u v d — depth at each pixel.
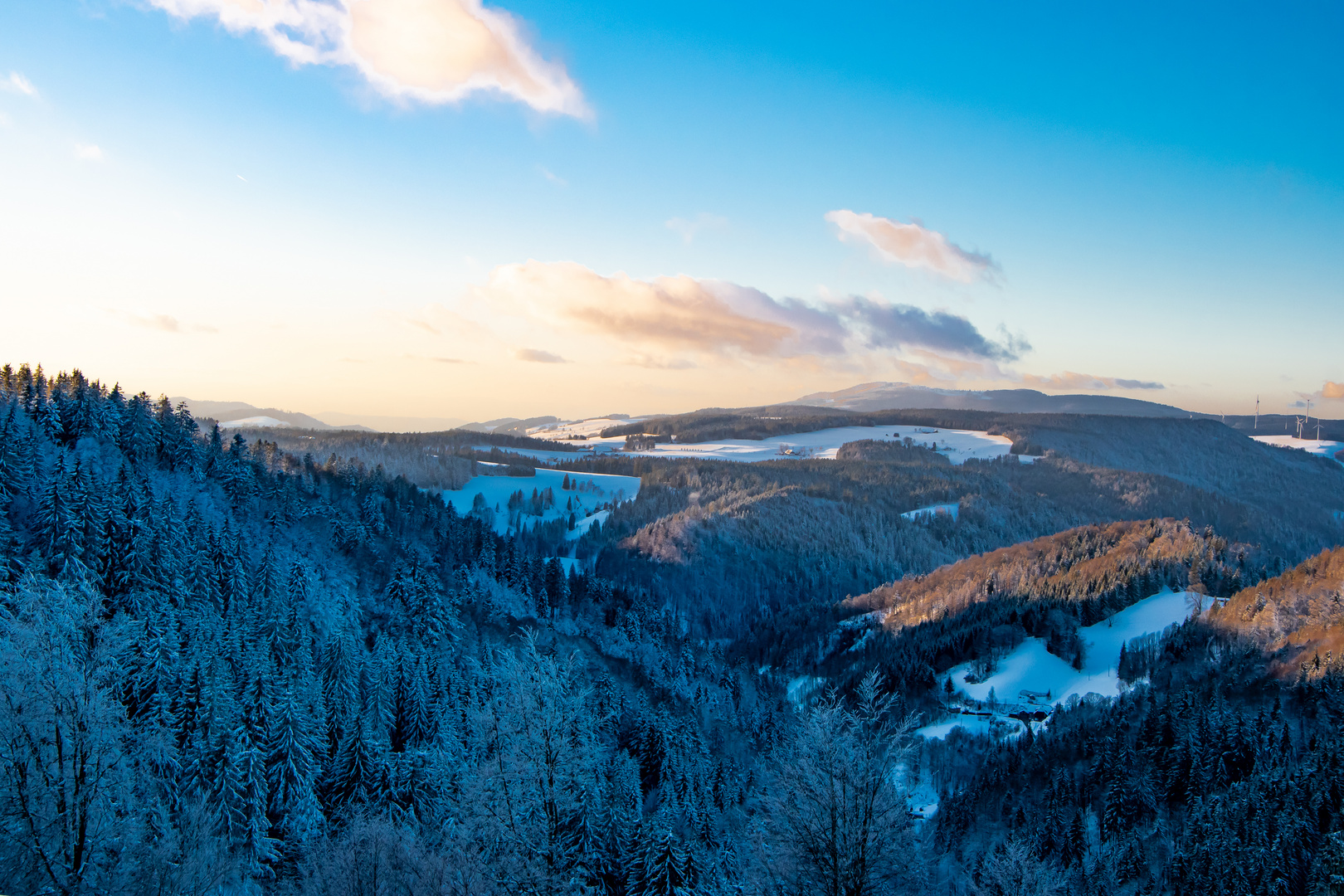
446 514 160.00
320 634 84.88
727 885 40.22
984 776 98.81
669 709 96.38
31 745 28.36
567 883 26.95
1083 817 79.50
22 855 27.80
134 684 49.03
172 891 32.03
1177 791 79.75
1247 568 190.62
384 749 56.47
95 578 68.19
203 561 81.94
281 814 50.28
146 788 41.19
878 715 22.31
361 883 34.28
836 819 20.73
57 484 72.50
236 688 57.50
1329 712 89.12
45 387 106.88
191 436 121.38
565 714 29.23
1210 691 108.94
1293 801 61.12
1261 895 53.88
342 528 116.69
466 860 29.03
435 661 78.44
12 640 29.94
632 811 47.12
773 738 101.50
